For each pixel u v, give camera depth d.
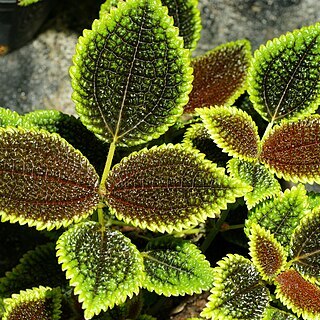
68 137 0.50
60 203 0.44
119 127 0.45
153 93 0.45
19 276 0.50
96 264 0.43
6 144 0.43
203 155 0.44
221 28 0.67
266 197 0.48
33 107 0.66
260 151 0.48
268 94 0.48
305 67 0.47
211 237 0.52
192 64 0.54
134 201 0.44
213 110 0.47
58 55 0.69
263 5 0.67
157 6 0.43
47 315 0.46
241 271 0.46
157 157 0.45
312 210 0.47
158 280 0.46
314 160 0.47
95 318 0.49
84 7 0.72
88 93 0.45
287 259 0.48
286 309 0.49
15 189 0.43
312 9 0.67
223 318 0.45
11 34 0.67
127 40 0.44
